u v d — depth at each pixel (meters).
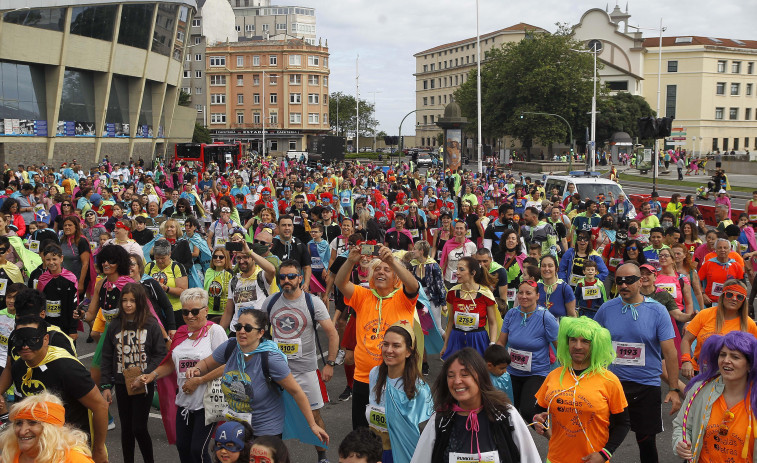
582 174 25.59
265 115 115.38
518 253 10.66
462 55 138.00
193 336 6.10
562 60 77.56
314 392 6.52
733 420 4.43
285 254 9.99
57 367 5.15
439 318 9.53
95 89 50.75
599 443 4.99
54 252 8.27
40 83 45.38
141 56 54.56
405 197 22.06
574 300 8.26
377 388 5.16
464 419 4.12
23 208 16.55
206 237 13.64
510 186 28.78
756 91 110.69
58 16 44.50
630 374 6.26
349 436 4.10
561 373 5.11
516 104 79.81
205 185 30.81
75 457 4.02
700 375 4.64
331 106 140.38
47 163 46.34
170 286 8.50
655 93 109.31
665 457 7.02
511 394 6.39
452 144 42.88
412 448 4.98
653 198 19.86
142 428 6.27
